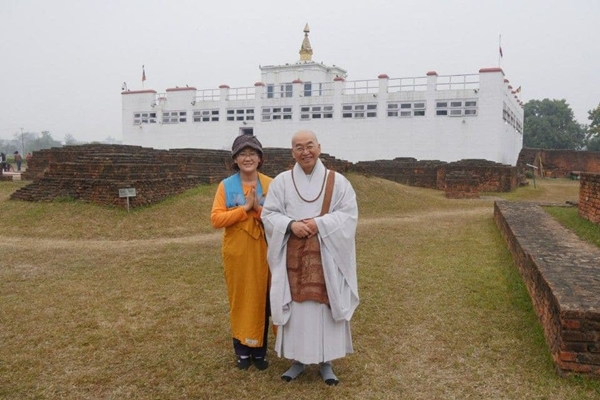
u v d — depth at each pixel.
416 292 6.51
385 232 11.17
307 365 4.31
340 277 3.84
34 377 4.11
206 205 12.98
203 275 7.26
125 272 7.45
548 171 42.28
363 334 5.05
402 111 32.09
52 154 20.42
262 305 4.15
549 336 4.40
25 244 9.66
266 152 20.39
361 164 27.31
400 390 3.88
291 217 3.92
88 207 12.08
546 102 67.75
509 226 9.16
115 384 3.99
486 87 29.89
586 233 8.16
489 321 5.38
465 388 3.89
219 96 37.47
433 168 25.55
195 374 4.14
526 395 3.73
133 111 39.94
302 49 38.41
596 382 3.77
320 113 34.44
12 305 5.91
